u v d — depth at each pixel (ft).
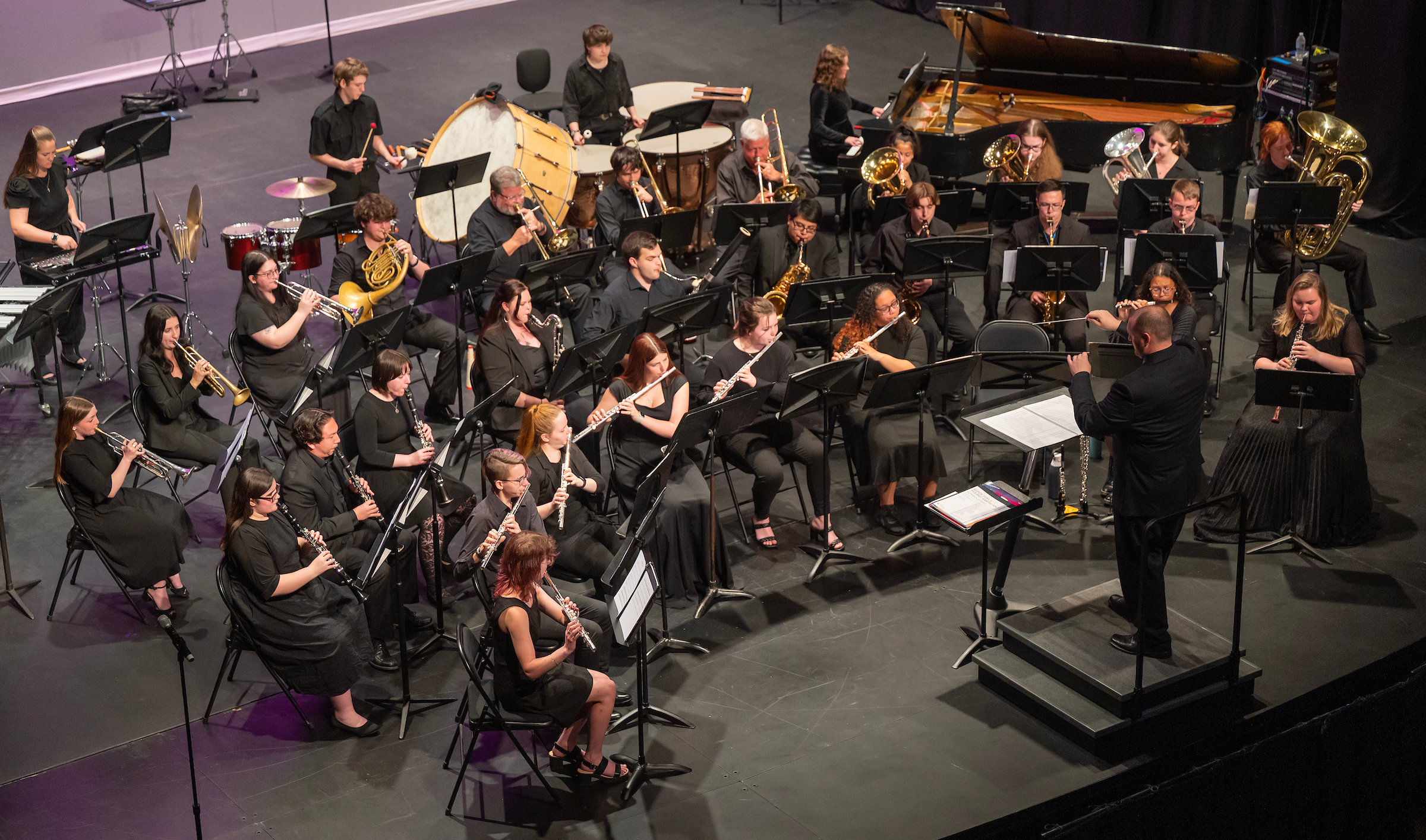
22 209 41.09
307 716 28.86
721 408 29.73
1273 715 28.73
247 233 42.80
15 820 25.68
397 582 27.78
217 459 34.19
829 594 32.76
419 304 36.94
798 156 51.72
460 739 28.27
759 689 29.60
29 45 63.46
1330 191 38.68
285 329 35.94
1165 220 40.34
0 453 38.06
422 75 66.03
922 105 53.67
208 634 31.27
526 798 26.61
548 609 26.94
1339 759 30.30
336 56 68.74
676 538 31.71
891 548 34.32
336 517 30.42
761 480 33.47
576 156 46.55
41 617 31.68
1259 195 39.17
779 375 34.68
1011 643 29.48
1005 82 55.16
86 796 26.37
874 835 25.46
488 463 28.48
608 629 29.01
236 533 27.12
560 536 30.73
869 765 27.30
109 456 30.83
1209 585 32.65
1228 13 61.67
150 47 66.74
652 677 30.01
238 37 69.26
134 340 43.68
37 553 33.88
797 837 25.43
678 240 40.86
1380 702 30.30
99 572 33.37
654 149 47.55
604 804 26.45
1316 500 33.40
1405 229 50.31
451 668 30.37
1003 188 41.68
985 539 29.71
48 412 39.88
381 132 55.06
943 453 38.32
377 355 33.50
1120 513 27.58
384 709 29.09
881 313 34.42
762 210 39.86
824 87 49.85
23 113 62.13
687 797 26.55
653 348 32.60
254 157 57.11
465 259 37.24
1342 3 49.88
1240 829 29.32
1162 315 26.48
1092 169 52.16
